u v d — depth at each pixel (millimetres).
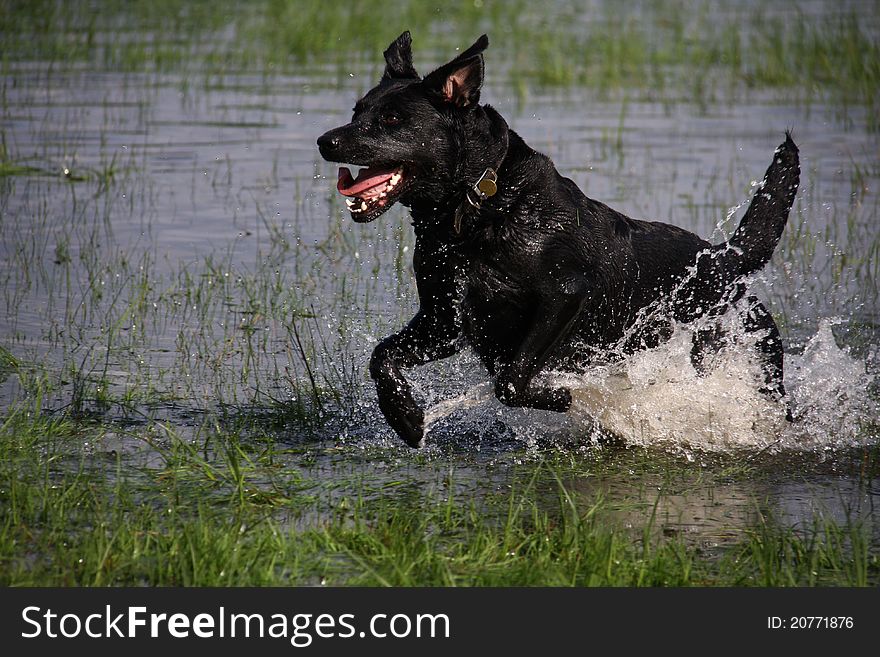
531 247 9617
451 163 9547
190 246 16141
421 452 10211
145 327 13086
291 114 23875
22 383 11203
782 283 14922
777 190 11344
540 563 7625
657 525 8656
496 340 10211
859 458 10297
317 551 7871
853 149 21250
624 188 18422
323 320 13453
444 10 35656
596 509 8750
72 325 13023
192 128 22641
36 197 18094
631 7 38344
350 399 11391
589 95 25922
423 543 7840
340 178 9664
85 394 11047
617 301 10383
